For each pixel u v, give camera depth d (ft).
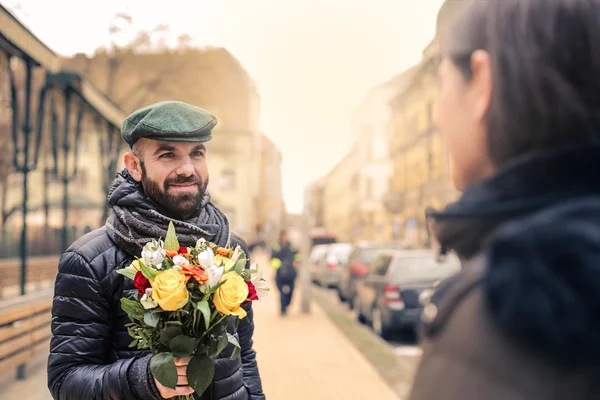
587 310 1.23
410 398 1.55
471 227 1.62
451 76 1.83
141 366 4.39
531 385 1.29
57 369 4.83
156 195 5.31
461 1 1.83
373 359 22.11
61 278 5.03
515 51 1.58
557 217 1.39
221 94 76.64
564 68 1.53
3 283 35.70
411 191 83.97
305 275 38.45
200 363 4.17
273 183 151.74
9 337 15.28
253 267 4.92
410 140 80.84
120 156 42.37
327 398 16.25
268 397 16.46
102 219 38.88
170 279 4.07
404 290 26.35
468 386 1.37
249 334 6.16
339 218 152.66
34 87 29.71
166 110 5.26
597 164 1.47
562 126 1.51
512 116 1.58
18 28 16.67
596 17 1.54
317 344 25.39
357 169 121.29
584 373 1.26
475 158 1.75
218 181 139.64
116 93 64.90
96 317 4.99
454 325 1.49
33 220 67.46
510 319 1.30
